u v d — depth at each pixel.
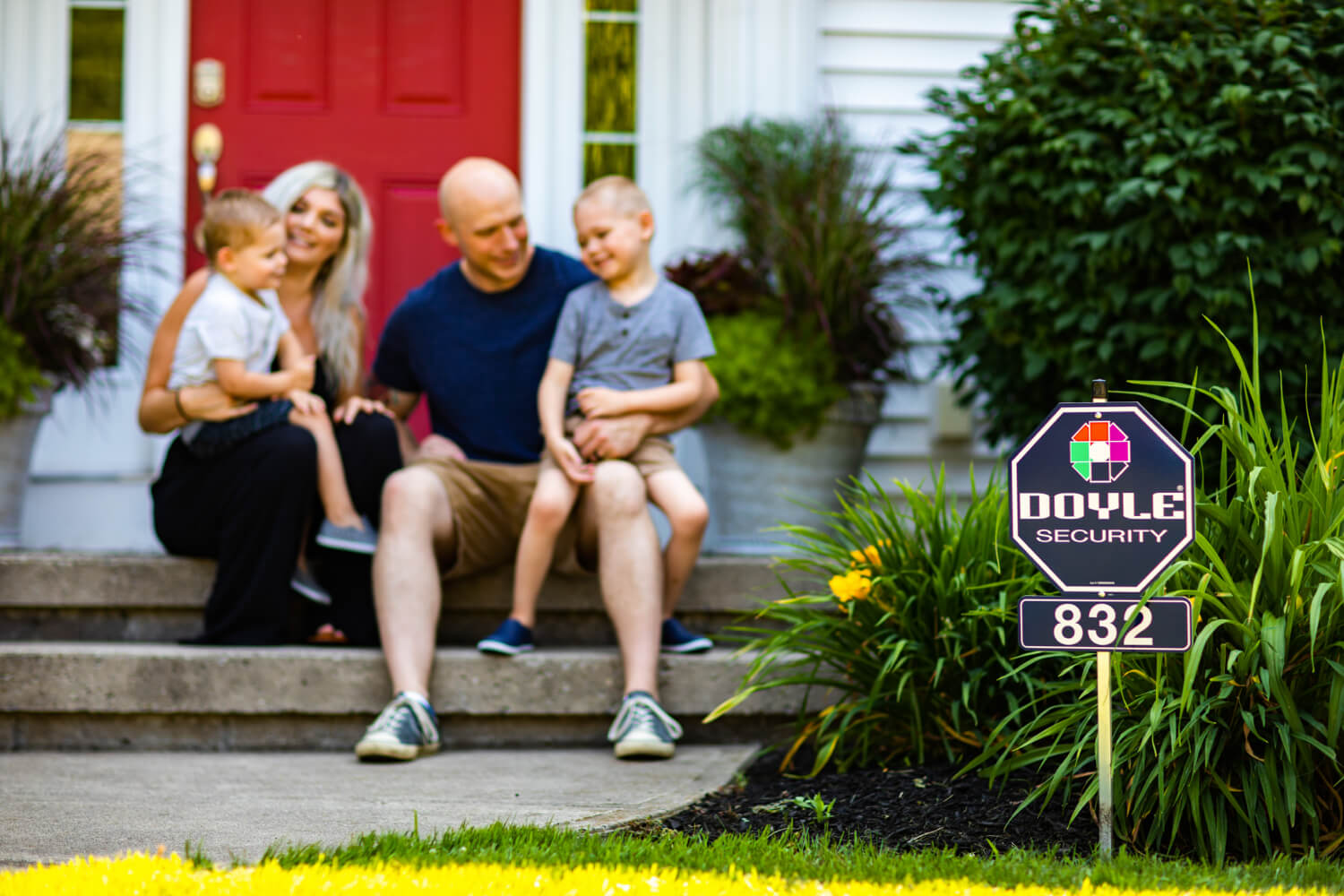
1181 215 3.09
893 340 3.99
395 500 3.13
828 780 2.59
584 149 4.60
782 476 3.87
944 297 4.18
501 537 3.38
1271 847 2.15
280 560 3.21
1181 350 3.14
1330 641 2.16
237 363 3.22
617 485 3.10
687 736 3.18
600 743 3.15
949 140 4.11
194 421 3.29
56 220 3.72
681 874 1.85
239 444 3.22
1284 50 3.13
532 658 3.12
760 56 4.47
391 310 4.54
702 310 4.00
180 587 3.40
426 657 3.04
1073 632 2.03
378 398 3.64
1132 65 3.25
